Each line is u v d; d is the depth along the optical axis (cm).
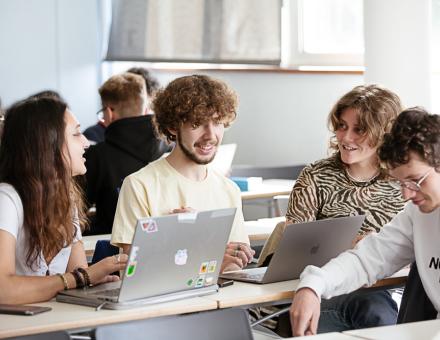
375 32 574
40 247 285
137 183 330
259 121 771
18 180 284
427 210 261
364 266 289
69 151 293
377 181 355
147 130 493
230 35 764
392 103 346
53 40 768
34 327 238
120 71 782
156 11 761
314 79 757
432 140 252
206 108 327
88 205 487
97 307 258
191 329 236
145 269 257
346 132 346
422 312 285
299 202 359
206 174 344
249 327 245
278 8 760
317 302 268
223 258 293
